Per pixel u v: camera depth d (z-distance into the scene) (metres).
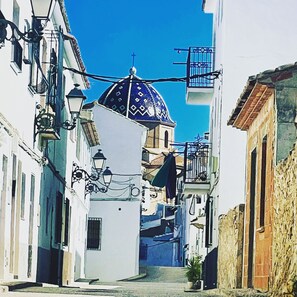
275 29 23.61
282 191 11.37
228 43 23.56
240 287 16.92
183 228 60.12
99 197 43.88
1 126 14.23
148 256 69.19
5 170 15.11
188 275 28.14
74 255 30.77
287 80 13.06
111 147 44.25
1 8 14.22
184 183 29.20
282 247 11.09
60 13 21.39
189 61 27.83
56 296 13.18
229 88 23.44
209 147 29.55
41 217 20.39
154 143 68.62
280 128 12.88
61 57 20.62
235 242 17.36
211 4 29.34
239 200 23.11
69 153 27.62
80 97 20.53
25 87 17.31
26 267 18.06
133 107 68.69
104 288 23.16
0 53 14.17
